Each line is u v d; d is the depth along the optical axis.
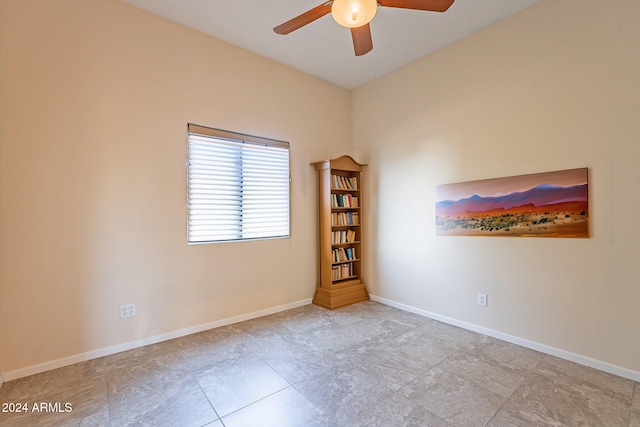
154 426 1.61
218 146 3.05
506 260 2.68
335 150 4.11
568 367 2.22
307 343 2.65
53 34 2.21
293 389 1.95
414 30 2.85
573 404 1.79
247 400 1.83
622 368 2.09
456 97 3.04
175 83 2.77
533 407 1.76
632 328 2.06
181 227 2.81
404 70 3.55
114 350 2.46
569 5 2.30
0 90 2.03
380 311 3.54
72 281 2.29
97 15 2.38
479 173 2.86
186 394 1.90
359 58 3.41
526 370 2.18
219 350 2.52
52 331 2.22
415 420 1.65
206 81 2.96
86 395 1.89
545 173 2.44
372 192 3.98
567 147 2.33
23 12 2.11
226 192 3.12
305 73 3.77
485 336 2.79
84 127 2.33
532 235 2.51
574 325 2.30
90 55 2.35
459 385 1.99
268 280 3.44
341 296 3.75
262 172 3.39
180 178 2.80
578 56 2.27
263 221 3.41
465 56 2.96
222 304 3.08
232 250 3.15
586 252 2.25
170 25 2.74
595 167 2.20
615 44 2.10
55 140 2.22
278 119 3.51
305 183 3.79
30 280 2.14
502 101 2.69
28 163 2.12
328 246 3.73
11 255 2.07
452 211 3.08
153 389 1.95
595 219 2.21
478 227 2.87
